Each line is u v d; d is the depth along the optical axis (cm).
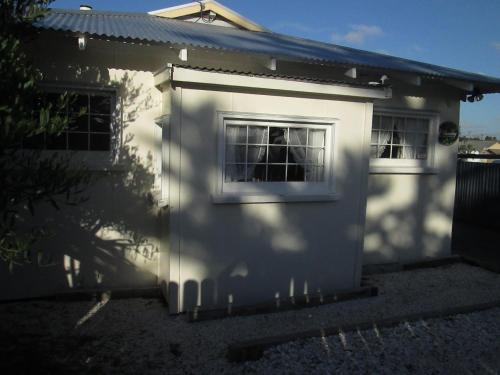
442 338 434
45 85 495
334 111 535
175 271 475
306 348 404
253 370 370
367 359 390
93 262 536
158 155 545
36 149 379
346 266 563
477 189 1188
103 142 535
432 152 729
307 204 533
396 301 553
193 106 467
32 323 454
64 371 362
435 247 741
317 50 711
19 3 330
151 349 406
